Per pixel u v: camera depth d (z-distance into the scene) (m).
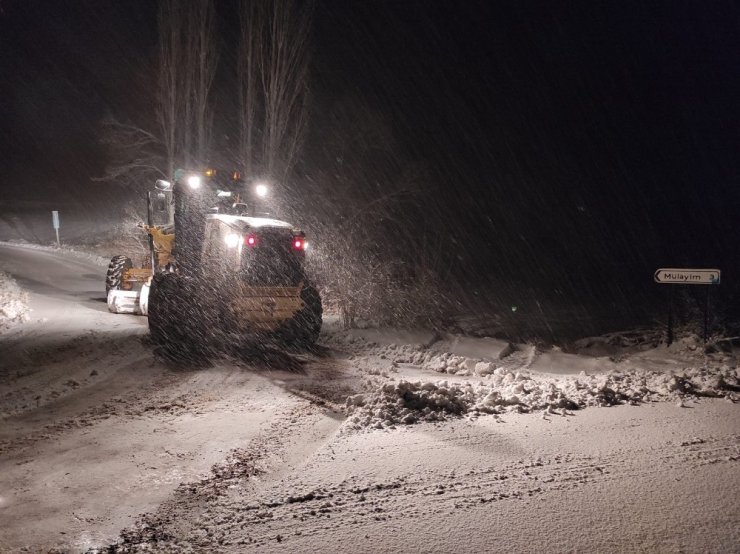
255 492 4.98
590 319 16.75
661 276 9.74
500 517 4.32
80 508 4.81
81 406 7.62
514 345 11.20
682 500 4.49
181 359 10.01
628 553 3.82
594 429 6.04
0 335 11.71
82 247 29.72
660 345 10.86
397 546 3.98
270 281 10.45
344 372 9.40
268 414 7.26
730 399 6.97
